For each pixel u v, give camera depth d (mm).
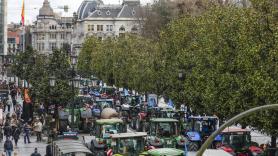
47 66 134125
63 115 122188
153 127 95812
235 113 86125
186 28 124500
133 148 81812
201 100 105562
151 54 160250
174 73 120812
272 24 80750
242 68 86500
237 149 84562
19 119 124688
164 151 71750
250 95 83250
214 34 99000
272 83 77125
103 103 146000
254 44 81188
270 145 89750
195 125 101312
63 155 73562
